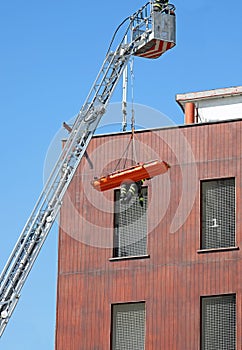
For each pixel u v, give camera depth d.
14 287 49.72
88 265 59.16
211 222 58.41
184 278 57.59
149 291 57.84
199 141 59.50
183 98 65.94
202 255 57.72
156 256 58.31
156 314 57.38
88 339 57.94
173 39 53.66
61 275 59.28
